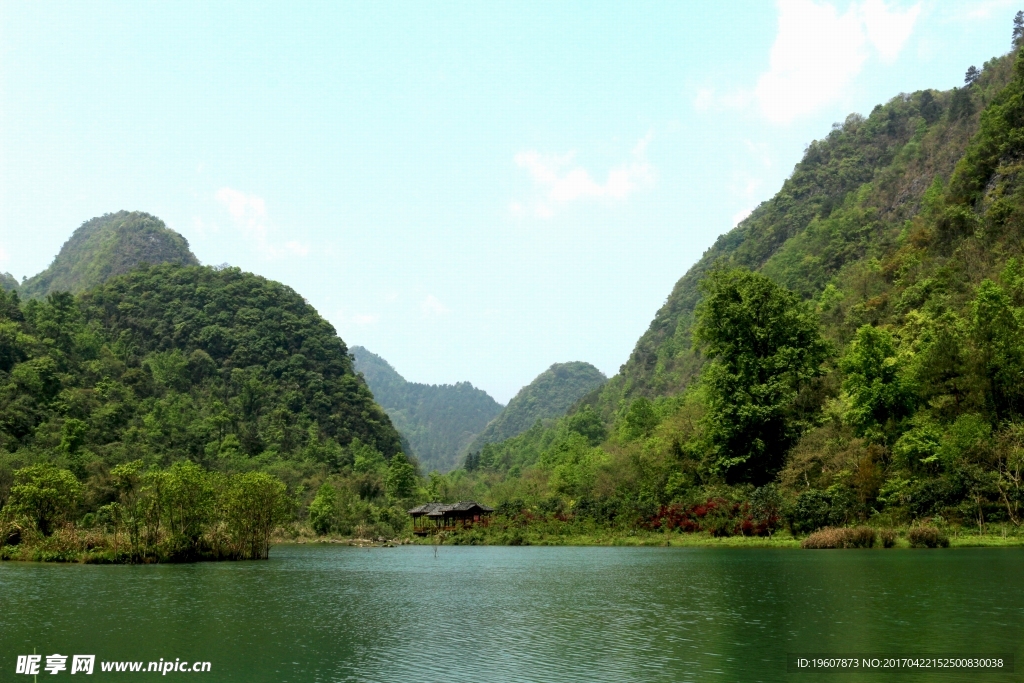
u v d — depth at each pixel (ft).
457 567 186.50
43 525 220.43
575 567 177.68
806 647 80.07
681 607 108.68
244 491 223.71
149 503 207.10
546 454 521.65
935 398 231.09
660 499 287.48
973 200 359.66
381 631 94.73
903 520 212.43
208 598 126.52
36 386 450.71
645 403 442.91
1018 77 385.91
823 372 285.23
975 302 242.17
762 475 272.92
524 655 79.77
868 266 436.35
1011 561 155.94
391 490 472.03
